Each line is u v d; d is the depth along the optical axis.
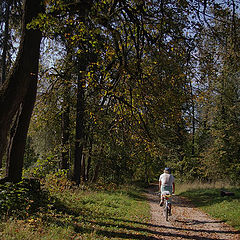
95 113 11.57
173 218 10.59
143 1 7.90
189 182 28.69
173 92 8.58
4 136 8.03
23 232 5.35
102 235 6.62
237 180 24.53
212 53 8.80
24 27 8.58
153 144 9.79
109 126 11.34
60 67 15.71
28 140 29.62
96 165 22.59
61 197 11.07
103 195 14.73
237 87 22.41
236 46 8.37
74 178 17.44
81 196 12.85
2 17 11.30
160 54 8.33
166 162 30.59
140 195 20.33
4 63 12.47
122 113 9.84
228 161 24.75
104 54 9.93
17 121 9.79
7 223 5.75
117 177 25.56
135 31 9.47
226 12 8.09
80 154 17.75
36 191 9.71
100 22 8.28
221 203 13.34
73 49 15.07
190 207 14.45
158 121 9.36
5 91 8.06
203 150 29.36
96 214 9.42
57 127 20.98
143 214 10.86
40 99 15.92
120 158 19.98
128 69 8.57
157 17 8.43
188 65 8.78
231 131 23.94
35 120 17.31
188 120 9.59
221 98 22.23
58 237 5.59
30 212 7.44
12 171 9.52
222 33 8.48
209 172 26.42
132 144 10.73
